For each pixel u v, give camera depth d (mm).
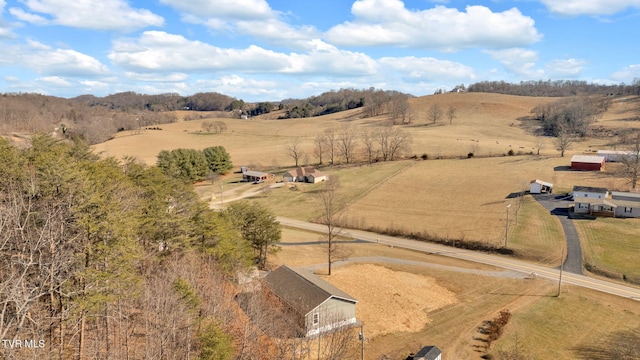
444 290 60219
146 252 39000
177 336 30453
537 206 92250
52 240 25125
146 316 30500
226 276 47156
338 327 43625
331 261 72312
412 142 161625
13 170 32281
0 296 24969
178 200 46219
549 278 62625
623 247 69812
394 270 68312
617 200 85938
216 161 146250
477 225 85938
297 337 42375
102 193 31406
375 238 85875
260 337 36719
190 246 43469
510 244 75188
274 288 49625
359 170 136375
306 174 132500
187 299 32219
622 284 59906
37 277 25172
